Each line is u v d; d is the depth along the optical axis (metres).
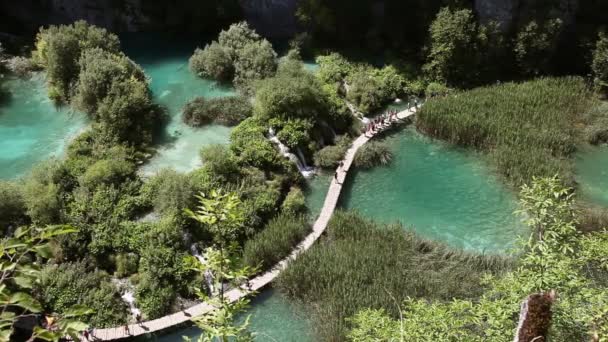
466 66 55.66
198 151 43.47
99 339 30.70
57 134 44.91
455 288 31.92
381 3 60.44
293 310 32.50
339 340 29.19
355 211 39.44
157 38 61.81
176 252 34.62
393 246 35.31
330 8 59.41
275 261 35.56
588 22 56.81
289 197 40.00
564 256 18.33
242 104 48.00
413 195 42.09
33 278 8.84
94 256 34.44
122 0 61.78
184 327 32.19
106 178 37.72
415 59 58.69
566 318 16.56
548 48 55.22
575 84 53.12
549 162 42.66
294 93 45.59
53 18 61.62
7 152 42.62
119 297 32.88
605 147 46.09
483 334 20.34
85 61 46.81
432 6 58.16
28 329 29.42
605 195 41.03
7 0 60.50
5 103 48.75
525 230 37.91
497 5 56.50
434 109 48.75
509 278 18.81
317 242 37.22
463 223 39.22
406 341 17.06
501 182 42.56
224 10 60.97
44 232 8.96
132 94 43.88
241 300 13.93
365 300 31.14
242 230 36.69
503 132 46.03
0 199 33.75
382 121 49.31
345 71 55.38
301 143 44.69
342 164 44.34
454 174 44.06
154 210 37.16
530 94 51.06
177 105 49.84
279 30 63.00
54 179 36.78
